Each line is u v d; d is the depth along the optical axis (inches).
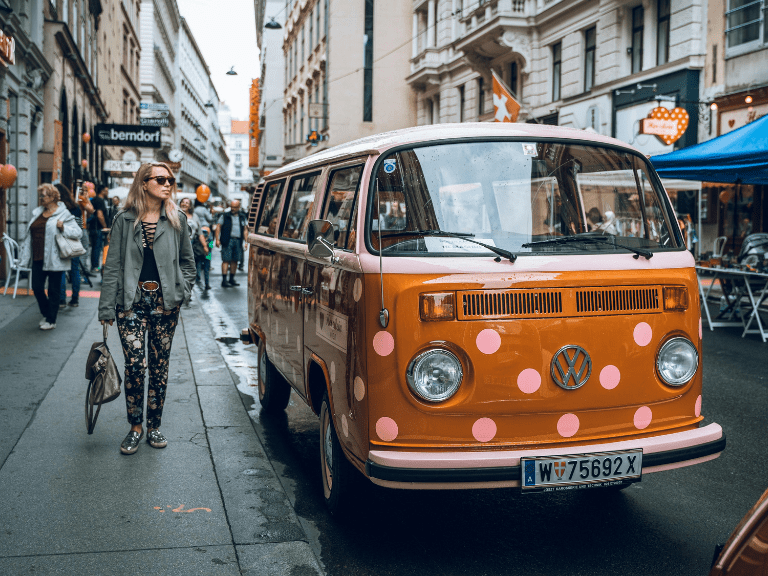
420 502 170.1
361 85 1332.4
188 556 136.6
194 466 185.8
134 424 196.9
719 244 697.6
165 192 188.4
